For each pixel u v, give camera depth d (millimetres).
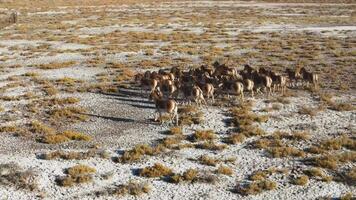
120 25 118750
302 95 51875
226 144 38000
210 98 50250
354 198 28781
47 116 45656
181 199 29094
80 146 37719
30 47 86500
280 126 42094
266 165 34000
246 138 39344
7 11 153250
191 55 78438
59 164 34000
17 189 30172
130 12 153125
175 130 40625
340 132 40281
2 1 185000
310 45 86375
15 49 84812
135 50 83125
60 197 29297
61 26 116062
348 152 35844
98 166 33750
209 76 53812
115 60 75000
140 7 171125
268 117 44344
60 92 54438
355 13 144000
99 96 52688
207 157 34938
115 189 30188
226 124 42750
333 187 30625
